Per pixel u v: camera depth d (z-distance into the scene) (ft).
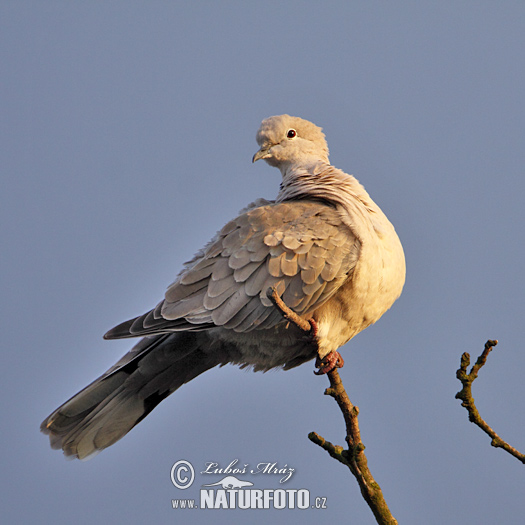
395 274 34.58
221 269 33.19
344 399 27.14
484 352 24.34
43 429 36.76
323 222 33.12
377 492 26.09
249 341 34.91
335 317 34.09
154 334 32.73
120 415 36.99
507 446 24.09
